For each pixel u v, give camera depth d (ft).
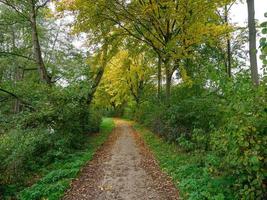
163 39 53.21
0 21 54.44
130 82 128.67
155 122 67.62
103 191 25.17
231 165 18.74
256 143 16.35
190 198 20.88
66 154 37.93
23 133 36.70
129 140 61.46
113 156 41.63
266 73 18.35
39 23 78.89
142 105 109.70
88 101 62.85
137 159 39.32
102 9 48.49
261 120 16.98
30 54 80.53
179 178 26.68
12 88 49.34
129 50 65.31
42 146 36.94
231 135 17.97
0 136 36.11
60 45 82.94
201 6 45.34
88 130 65.00
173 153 39.47
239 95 18.75
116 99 140.46
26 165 31.14
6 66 79.30
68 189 25.27
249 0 31.55
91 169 32.81
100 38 57.31
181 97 51.52
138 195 24.09
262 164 16.25
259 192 16.33
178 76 66.74
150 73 114.32
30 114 41.06
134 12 50.31
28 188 24.84
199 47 66.59
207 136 28.50
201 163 28.58
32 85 49.96
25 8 53.52
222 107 20.16
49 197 22.88
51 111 41.47
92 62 63.98
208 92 34.58
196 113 36.35
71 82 57.77
